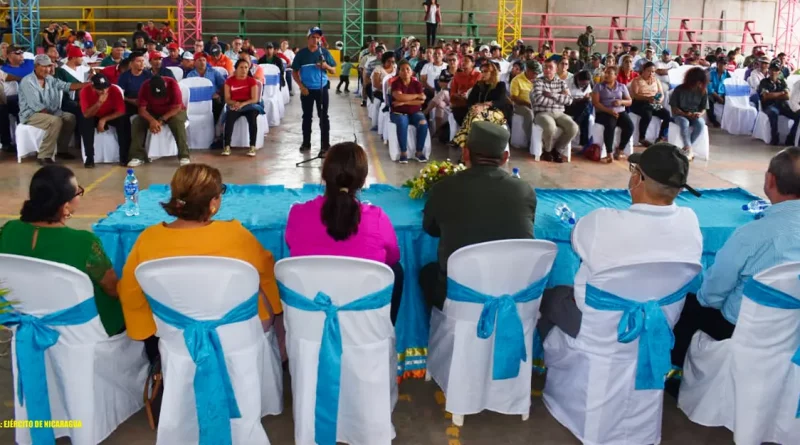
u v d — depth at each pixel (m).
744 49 21.28
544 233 3.25
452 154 8.95
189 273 2.37
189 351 2.45
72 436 2.67
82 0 19.89
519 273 2.71
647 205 2.58
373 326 2.58
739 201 3.87
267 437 2.73
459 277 2.74
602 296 2.61
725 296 2.76
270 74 10.82
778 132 10.04
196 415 2.58
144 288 2.43
